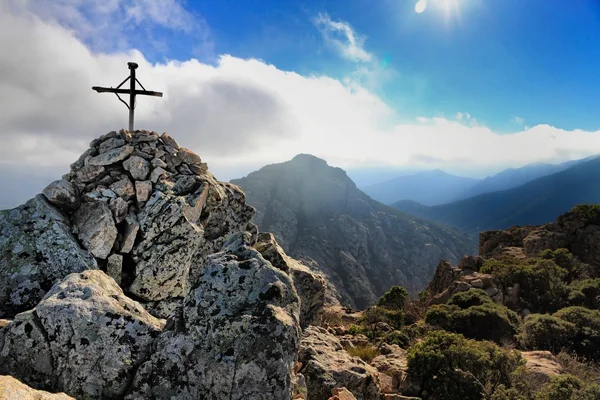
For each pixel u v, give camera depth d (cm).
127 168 1369
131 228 1252
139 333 706
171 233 1291
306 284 1723
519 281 3475
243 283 730
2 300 1007
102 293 760
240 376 635
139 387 646
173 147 1548
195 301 712
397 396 1384
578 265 4000
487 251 5762
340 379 1123
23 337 673
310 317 1730
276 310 691
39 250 1095
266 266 762
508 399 1314
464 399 1399
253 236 1522
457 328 2631
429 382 1480
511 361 1522
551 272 3494
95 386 654
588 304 3023
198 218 1393
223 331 668
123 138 1452
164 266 1266
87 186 1303
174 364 654
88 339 680
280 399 628
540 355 1823
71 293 741
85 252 1152
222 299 709
